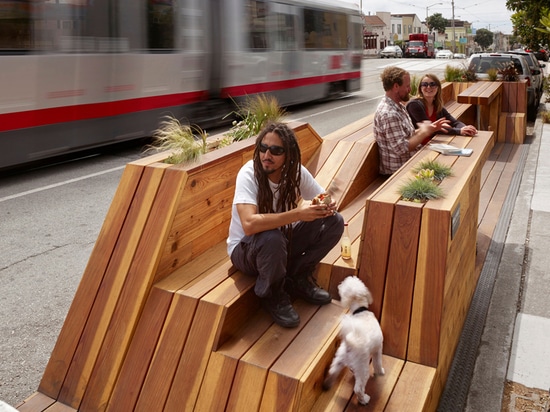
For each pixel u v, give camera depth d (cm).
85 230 581
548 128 1170
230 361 265
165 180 317
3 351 358
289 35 1379
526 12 1952
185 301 285
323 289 328
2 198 694
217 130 1187
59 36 768
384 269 307
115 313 297
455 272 326
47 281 460
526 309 410
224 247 359
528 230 565
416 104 546
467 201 365
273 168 292
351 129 598
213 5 1098
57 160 919
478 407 304
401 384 279
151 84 941
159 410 271
